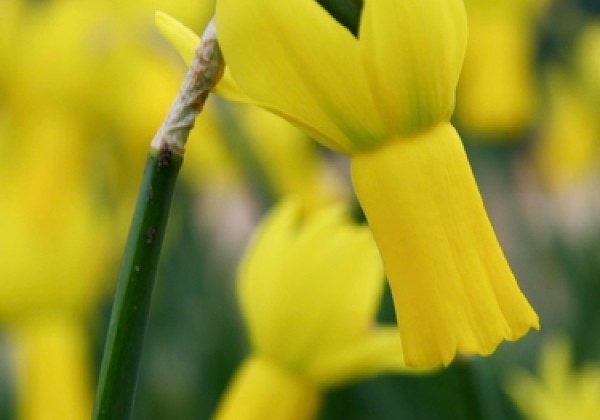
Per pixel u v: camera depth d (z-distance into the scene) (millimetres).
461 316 433
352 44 434
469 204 438
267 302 505
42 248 661
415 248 436
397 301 437
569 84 1080
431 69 435
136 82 798
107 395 442
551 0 1095
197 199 923
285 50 434
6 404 785
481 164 1013
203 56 438
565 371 569
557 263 953
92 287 680
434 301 434
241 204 1011
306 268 505
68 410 630
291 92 437
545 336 859
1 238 658
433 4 433
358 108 436
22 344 657
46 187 750
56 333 653
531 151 1082
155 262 440
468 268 435
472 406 515
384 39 433
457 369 514
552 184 1060
